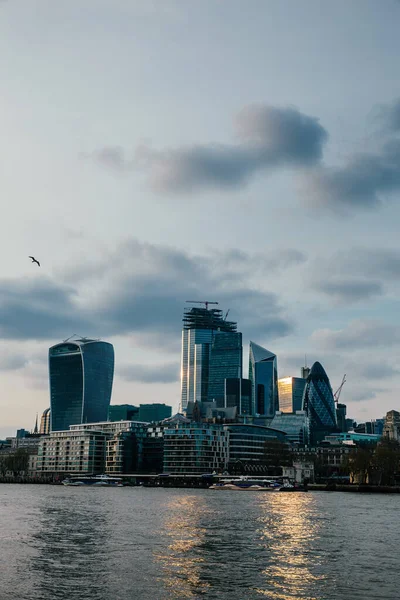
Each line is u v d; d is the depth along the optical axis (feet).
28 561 311.06
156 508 641.40
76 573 282.77
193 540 386.11
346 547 363.97
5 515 548.72
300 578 275.39
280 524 484.33
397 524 492.13
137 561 311.68
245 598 241.14
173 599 239.71
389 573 287.07
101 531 428.97
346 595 247.09
